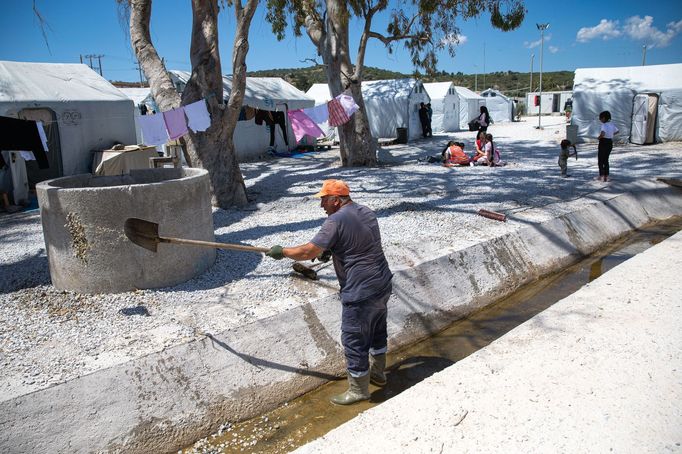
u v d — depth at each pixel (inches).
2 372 159.2
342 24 598.9
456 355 223.6
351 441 142.9
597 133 815.1
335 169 622.5
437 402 157.9
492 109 1471.5
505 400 156.1
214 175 400.5
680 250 295.1
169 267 227.8
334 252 170.4
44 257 284.2
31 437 144.9
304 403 187.0
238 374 182.7
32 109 482.9
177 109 336.2
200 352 179.2
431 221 342.0
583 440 135.9
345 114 427.5
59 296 218.1
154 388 165.6
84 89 531.2
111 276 218.4
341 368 208.1
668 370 166.4
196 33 397.7
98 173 474.0
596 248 355.6
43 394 149.6
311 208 395.5
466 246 286.2
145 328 189.2
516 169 572.4
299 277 240.7
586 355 178.9
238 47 375.2
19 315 201.2
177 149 414.9
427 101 1035.9
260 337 193.9
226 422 172.7
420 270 255.6
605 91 794.2
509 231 318.0
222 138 399.9
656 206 438.0
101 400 156.6
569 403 152.0
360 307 170.9
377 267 170.4
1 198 443.5
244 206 411.2
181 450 161.8
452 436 141.4
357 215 168.7
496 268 291.0
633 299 225.3
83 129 517.7
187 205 232.7
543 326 204.5
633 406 148.7
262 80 840.9
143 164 496.7
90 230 213.8
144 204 217.2
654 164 565.6
